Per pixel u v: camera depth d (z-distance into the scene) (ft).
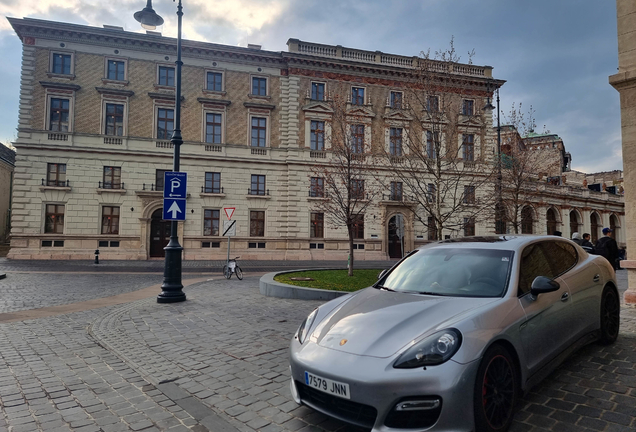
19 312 27.17
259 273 59.67
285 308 27.48
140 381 14.25
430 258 14.38
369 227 102.01
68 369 15.62
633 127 26.04
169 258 30.68
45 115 87.61
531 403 11.39
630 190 26.08
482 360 9.18
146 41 93.97
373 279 39.93
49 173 87.66
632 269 25.81
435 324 9.86
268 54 100.68
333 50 106.42
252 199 98.53
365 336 10.02
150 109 94.38
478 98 96.43
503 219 63.41
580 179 185.57
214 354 17.19
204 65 98.43
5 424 10.96
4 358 16.99
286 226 99.50
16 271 57.82
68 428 10.71
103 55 92.12
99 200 89.51
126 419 11.24
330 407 9.64
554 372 13.69
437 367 8.66
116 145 91.30
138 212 91.45
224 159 97.19
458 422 8.47
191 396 12.80
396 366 8.83
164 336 20.30
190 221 94.58
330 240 100.48
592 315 14.97
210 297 32.81
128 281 46.91
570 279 14.10
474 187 50.70
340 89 104.47
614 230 166.61
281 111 102.27
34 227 85.76
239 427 10.63
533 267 12.95
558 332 12.47
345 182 51.19
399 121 102.78
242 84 100.99
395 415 8.59
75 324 23.54
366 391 8.73
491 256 13.00
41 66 88.53
